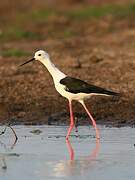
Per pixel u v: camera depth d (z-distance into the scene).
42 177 11.65
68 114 16.66
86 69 20.16
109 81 18.78
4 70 20.44
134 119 16.25
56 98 17.66
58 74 15.23
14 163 12.62
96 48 24.11
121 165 12.34
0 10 36.28
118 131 15.23
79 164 12.45
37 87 18.53
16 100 17.64
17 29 29.52
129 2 35.22
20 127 15.84
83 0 38.00
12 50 24.11
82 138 14.63
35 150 13.59
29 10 35.97
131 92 17.81
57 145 14.01
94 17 31.28
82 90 14.81
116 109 16.83
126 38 26.08
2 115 16.78
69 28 29.42
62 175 11.74
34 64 21.19
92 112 16.70
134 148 13.58
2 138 14.76
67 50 24.09
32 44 26.20
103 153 13.23
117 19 30.42
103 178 11.48
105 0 37.59
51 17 31.94
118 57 21.92
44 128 15.71
